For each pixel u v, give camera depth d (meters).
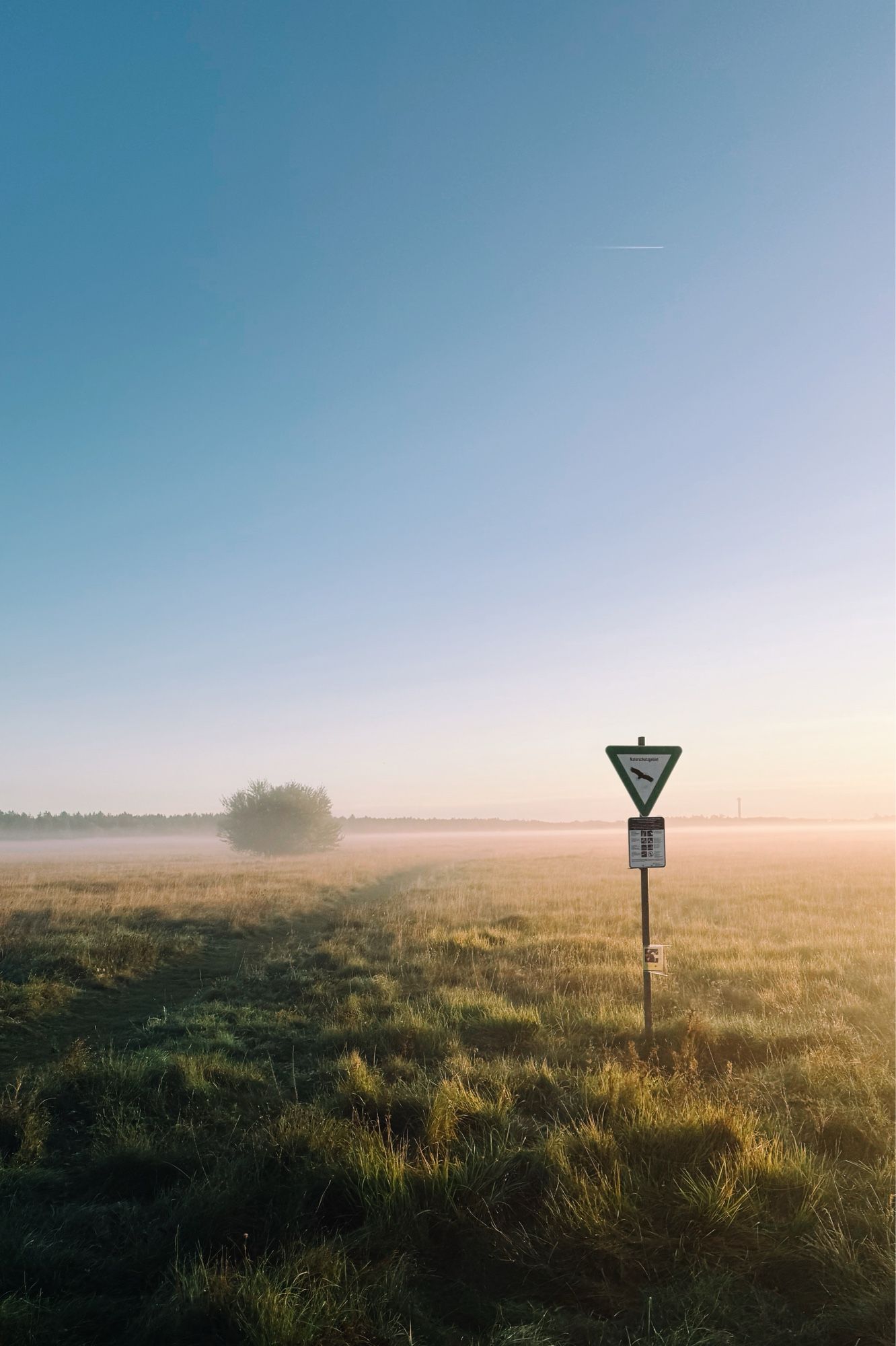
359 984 12.16
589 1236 4.39
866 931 17.03
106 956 14.38
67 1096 7.25
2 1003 10.73
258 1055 8.79
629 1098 6.17
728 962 13.05
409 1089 6.71
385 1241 4.43
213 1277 3.98
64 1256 4.45
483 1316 3.92
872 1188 4.88
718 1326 3.76
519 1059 8.17
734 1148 5.32
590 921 19.58
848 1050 7.67
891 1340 3.58
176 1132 6.21
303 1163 5.25
